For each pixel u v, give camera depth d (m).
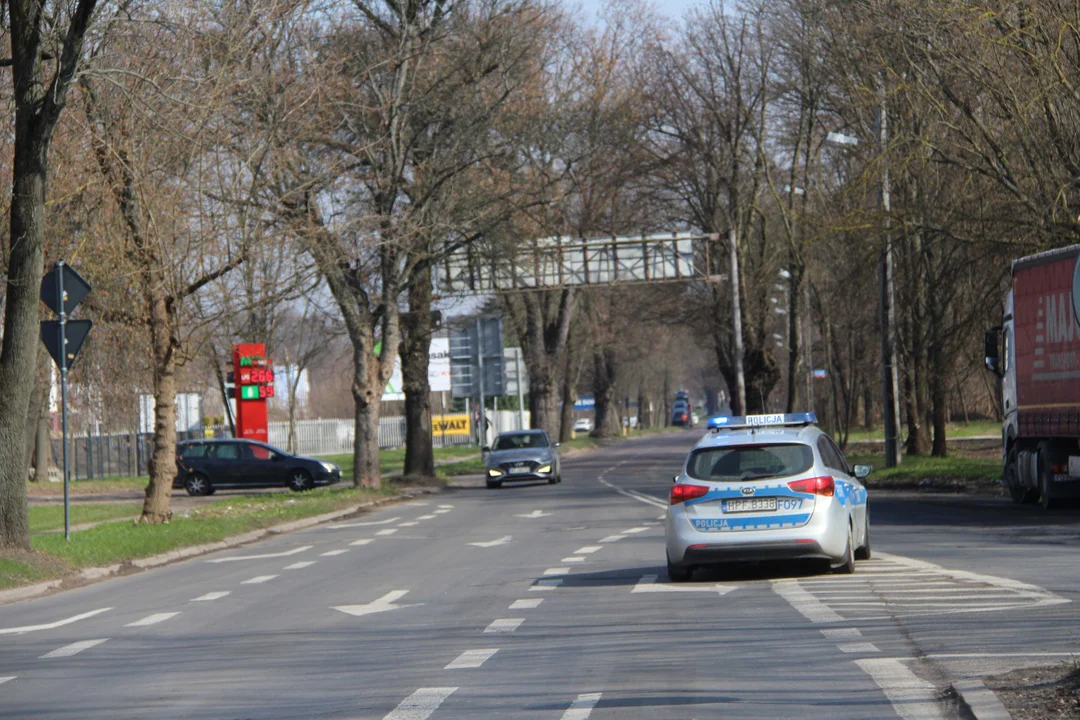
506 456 91.06
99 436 118.31
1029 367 51.28
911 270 70.69
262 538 54.72
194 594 33.06
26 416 39.03
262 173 55.28
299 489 92.44
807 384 129.00
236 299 53.66
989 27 51.16
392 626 25.09
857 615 23.41
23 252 39.00
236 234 51.72
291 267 56.94
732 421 32.56
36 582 36.19
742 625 22.84
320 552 44.94
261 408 97.69
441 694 17.73
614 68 110.00
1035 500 54.47
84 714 17.52
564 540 44.53
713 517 29.47
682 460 126.44
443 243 83.12
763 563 34.22
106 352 67.25
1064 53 49.41
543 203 85.06
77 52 38.12
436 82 77.12
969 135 53.59
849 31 58.50
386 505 74.94
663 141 113.38
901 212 56.44
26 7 38.56
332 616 27.11
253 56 53.78
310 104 61.81
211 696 18.47
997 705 14.59
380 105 74.12
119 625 27.38
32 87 38.75
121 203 49.84
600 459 139.12
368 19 76.88
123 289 51.84
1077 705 14.27
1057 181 50.19
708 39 109.75
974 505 54.62
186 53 47.75
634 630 22.92
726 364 118.00
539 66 84.69
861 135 63.22
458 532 51.38
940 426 84.88
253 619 27.28
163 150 49.97
